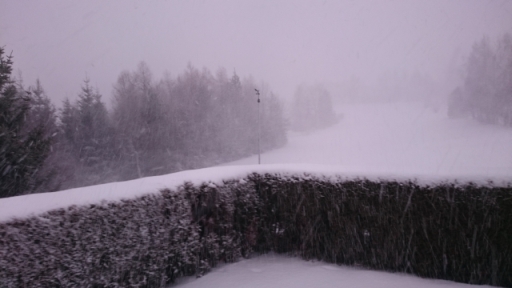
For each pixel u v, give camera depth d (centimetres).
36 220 282
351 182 478
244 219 525
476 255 404
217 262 482
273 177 544
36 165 1095
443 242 420
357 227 473
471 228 405
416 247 436
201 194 457
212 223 472
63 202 312
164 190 404
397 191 445
